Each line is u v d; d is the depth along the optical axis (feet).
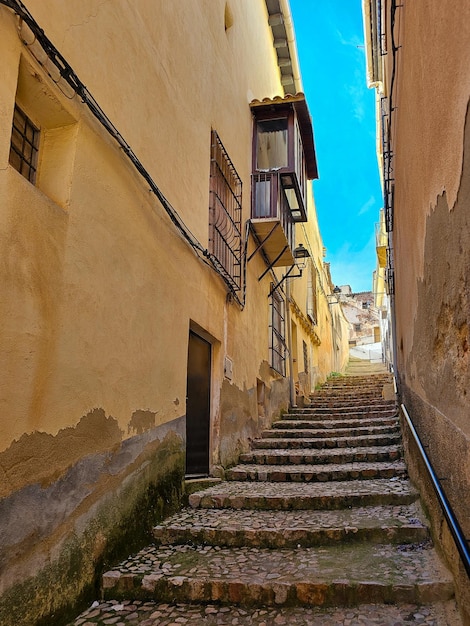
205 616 8.29
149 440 11.49
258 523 11.76
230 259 19.57
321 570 9.29
